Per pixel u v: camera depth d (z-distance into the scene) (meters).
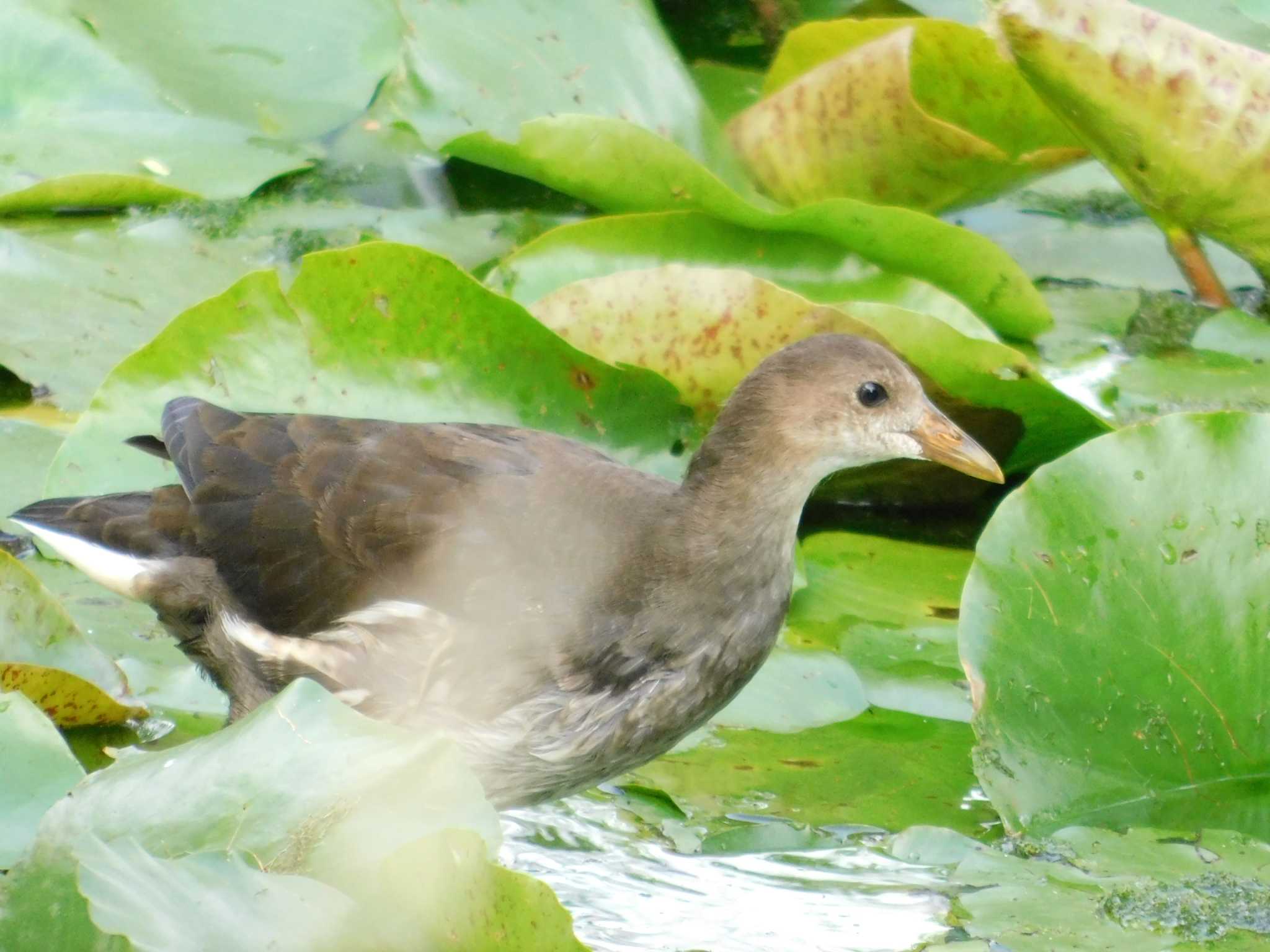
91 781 5.88
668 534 7.37
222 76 11.23
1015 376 8.84
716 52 13.27
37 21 11.10
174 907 5.46
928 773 7.52
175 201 10.66
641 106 11.02
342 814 5.79
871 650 8.24
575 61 11.02
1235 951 6.36
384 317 8.63
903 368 7.54
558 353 8.76
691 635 7.30
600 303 9.02
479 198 11.16
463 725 7.27
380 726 6.06
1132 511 7.55
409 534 7.45
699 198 10.02
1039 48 9.81
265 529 7.60
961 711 7.88
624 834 7.17
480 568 7.35
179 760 5.96
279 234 10.56
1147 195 10.47
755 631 7.46
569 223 10.15
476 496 7.49
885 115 10.93
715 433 7.48
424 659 7.33
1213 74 9.90
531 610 7.29
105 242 10.30
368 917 5.55
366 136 11.39
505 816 7.36
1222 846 7.00
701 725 7.53
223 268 10.23
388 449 7.66
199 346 8.54
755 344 8.98
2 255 10.00
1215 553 7.48
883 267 10.17
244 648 7.55
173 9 11.41
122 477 8.45
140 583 7.72
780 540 7.48
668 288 8.96
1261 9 11.69
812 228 9.99
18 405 9.20
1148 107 9.95
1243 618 7.41
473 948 5.55
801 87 11.16
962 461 7.53
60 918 5.47
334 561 7.51
